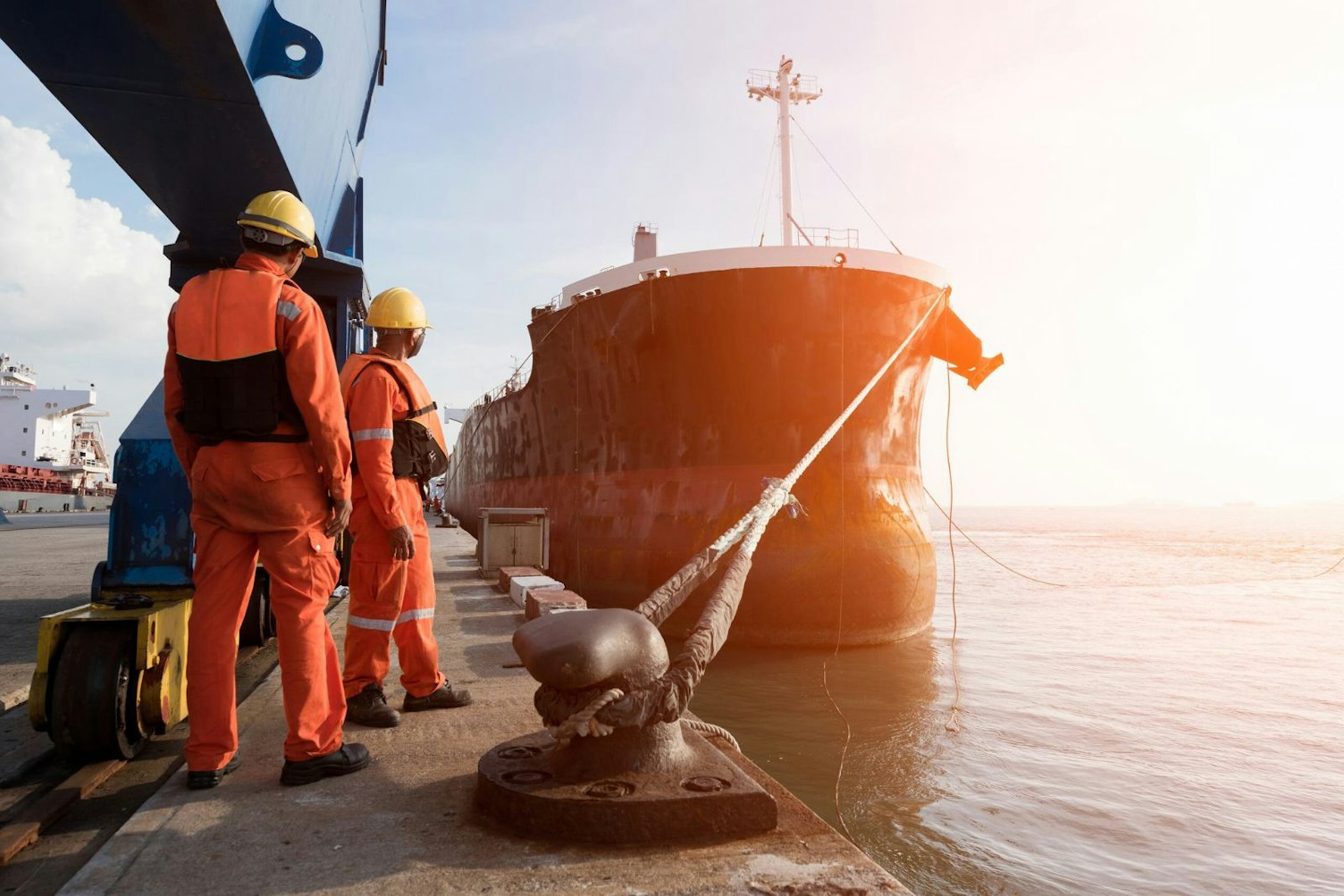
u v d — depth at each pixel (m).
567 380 20.03
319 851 1.96
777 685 12.43
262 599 5.87
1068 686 13.27
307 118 3.91
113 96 2.95
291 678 2.46
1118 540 94.69
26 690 4.50
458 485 43.50
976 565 48.03
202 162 3.55
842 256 15.34
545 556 9.11
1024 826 7.22
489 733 3.09
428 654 3.44
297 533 2.42
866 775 8.59
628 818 1.96
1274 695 13.05
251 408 2.31
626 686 1.97
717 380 15.75
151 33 2.49
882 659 14.36
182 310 2.37
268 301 2.34
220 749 2.44
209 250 4.77
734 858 1.88
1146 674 14.75
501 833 2.05
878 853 6.59
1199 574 43.66
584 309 18.70
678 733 2.23
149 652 3.27
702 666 2.08
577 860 1.88
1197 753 9.65
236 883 1.79
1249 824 7.38
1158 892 5.94
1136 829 7.18
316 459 2.48
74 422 76.06
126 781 3.09
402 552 3.01
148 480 3.92
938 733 10.23
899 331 15.97
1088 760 9.28
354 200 6.55
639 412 17.33
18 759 3.29
